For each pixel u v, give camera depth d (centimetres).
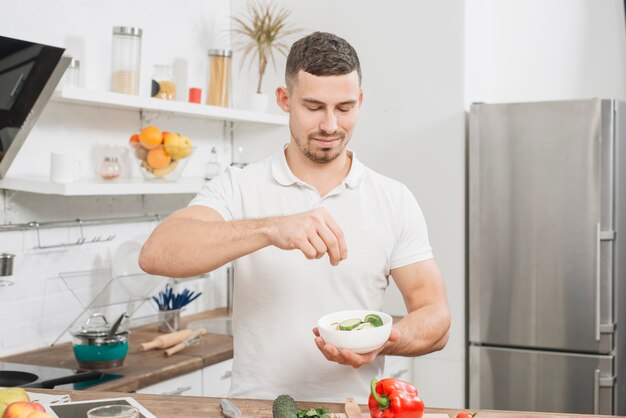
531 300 320
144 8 325
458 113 334
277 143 377
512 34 385
